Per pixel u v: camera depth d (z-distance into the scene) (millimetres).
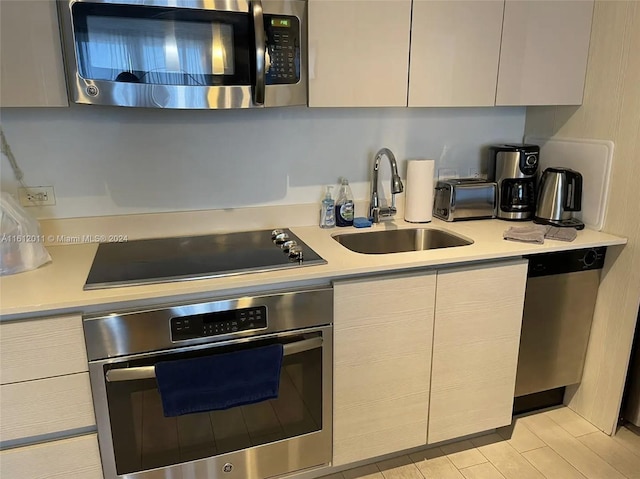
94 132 1816
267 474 1727
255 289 1554
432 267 1765
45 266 1629
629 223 1968
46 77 1446
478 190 2250
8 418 1382
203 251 1798
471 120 2354
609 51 1978
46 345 1361
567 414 2320
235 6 1506
